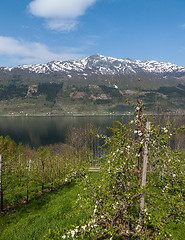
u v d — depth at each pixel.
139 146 6.73
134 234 6.18
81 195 7.20
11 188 18.95
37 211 14.10
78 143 81.69
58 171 23.47
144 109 6.96
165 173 7.16
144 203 6.97
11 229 10.69
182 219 6.07
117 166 7.30
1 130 191.25
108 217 6.07
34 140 139.62
